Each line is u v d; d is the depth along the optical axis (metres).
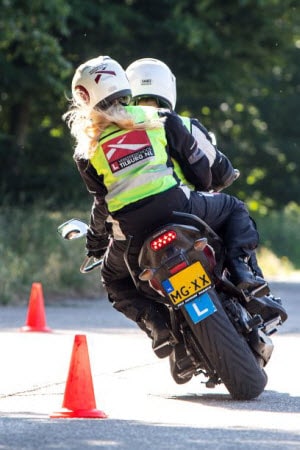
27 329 42.81
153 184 24.39
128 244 24.67
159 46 76.06
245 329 25.00
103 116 24.45
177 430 21.58
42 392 27.08
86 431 21.45
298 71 117.81
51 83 67.62
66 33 65.62
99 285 65.69
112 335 41.50
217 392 26.94
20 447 19.86
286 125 120.75
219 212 25.06
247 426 22.08
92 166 24.84
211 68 78.50
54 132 80.00
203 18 77.50
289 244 145.75
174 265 23.97
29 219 68.25
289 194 121.44
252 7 78.12
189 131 25.28
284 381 29.00
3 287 58.62
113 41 74.81
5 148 74.94
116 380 29.14
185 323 24.88
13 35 63.44
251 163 117.44
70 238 26.38
